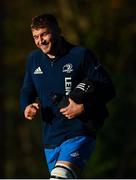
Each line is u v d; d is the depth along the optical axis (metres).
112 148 34.47
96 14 39.56
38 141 45.19
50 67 13.55
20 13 43.41
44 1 42.03
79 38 38.97
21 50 43.50
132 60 40.25
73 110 13.04
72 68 13.45
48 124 13.63
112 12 40.38
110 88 13.40
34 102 14.30
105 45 39.56
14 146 48.91
